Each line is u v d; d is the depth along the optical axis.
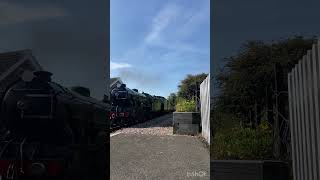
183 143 14.34
